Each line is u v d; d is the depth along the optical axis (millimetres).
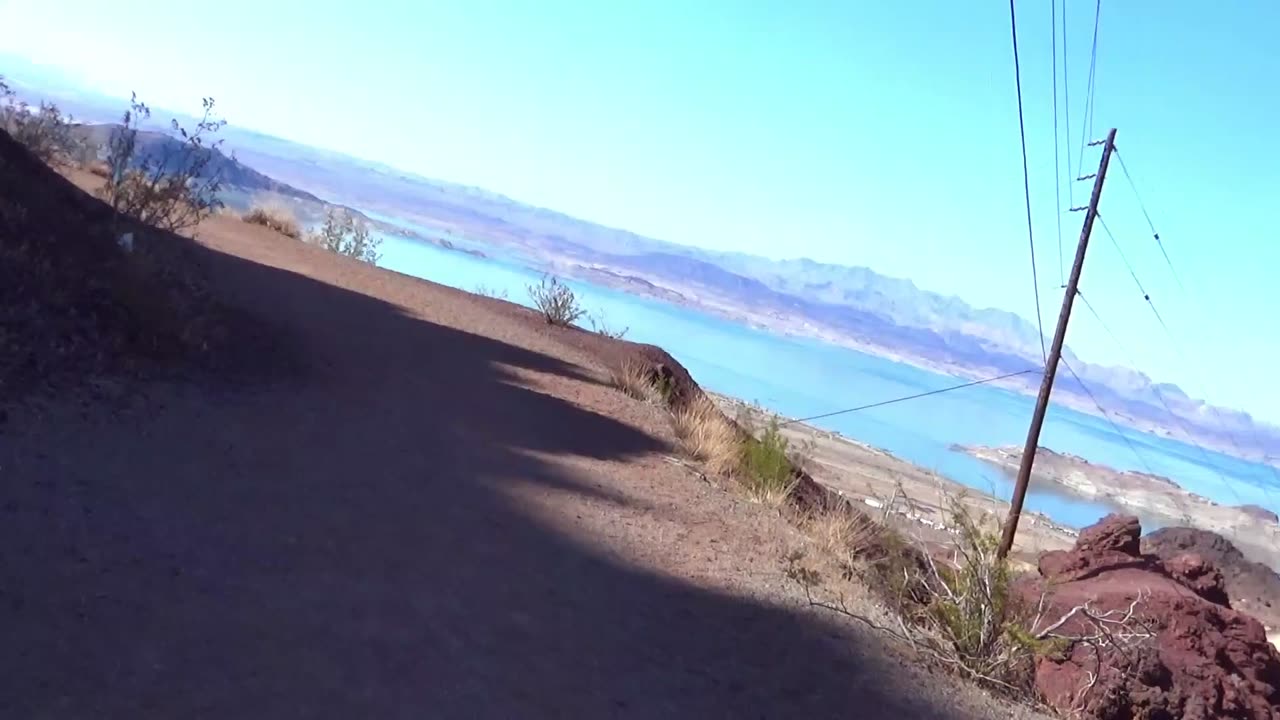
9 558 4418
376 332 13523
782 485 12281
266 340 10133
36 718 3336
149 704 3609
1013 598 8422
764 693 5598
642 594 6633
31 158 9414
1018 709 7152
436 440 8938
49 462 5637
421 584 5539
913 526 11656
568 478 9164
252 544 5387
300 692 4000
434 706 4223
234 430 7281
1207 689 7930
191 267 11070
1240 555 31625
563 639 5426
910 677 6812
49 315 7430
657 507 9242
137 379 7512
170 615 4332
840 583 8766
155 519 5312
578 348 19859
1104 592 9023
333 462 7324
